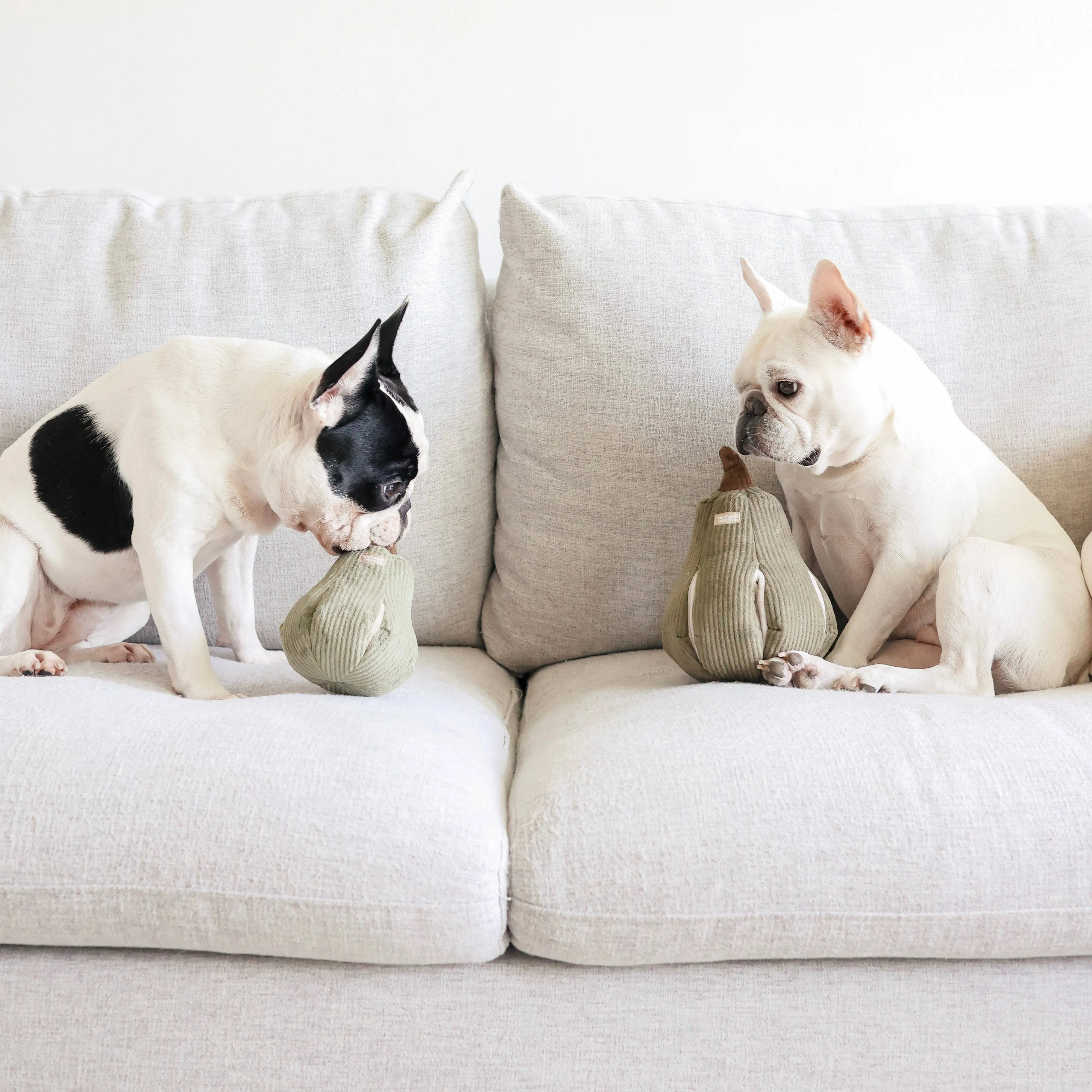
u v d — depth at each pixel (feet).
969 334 5.00
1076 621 4.15
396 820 2.84
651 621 5.06
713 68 6.33
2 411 4.85
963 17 6.27
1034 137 6.33
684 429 4.93
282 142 6.35
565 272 5.06
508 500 5.22
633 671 4.58
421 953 2.78
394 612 3.77
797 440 4.09
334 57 6.30
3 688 3.37
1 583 4.08
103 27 6.23
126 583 4.37
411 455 3.81
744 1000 2.89
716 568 3.87
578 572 5.02
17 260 5.05
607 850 2.83
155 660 4.53
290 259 5.11
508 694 4.74
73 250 5.11
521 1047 2.86
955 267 5.15
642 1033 2.87
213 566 4.52
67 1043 2.85
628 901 2.79
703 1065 2.86
